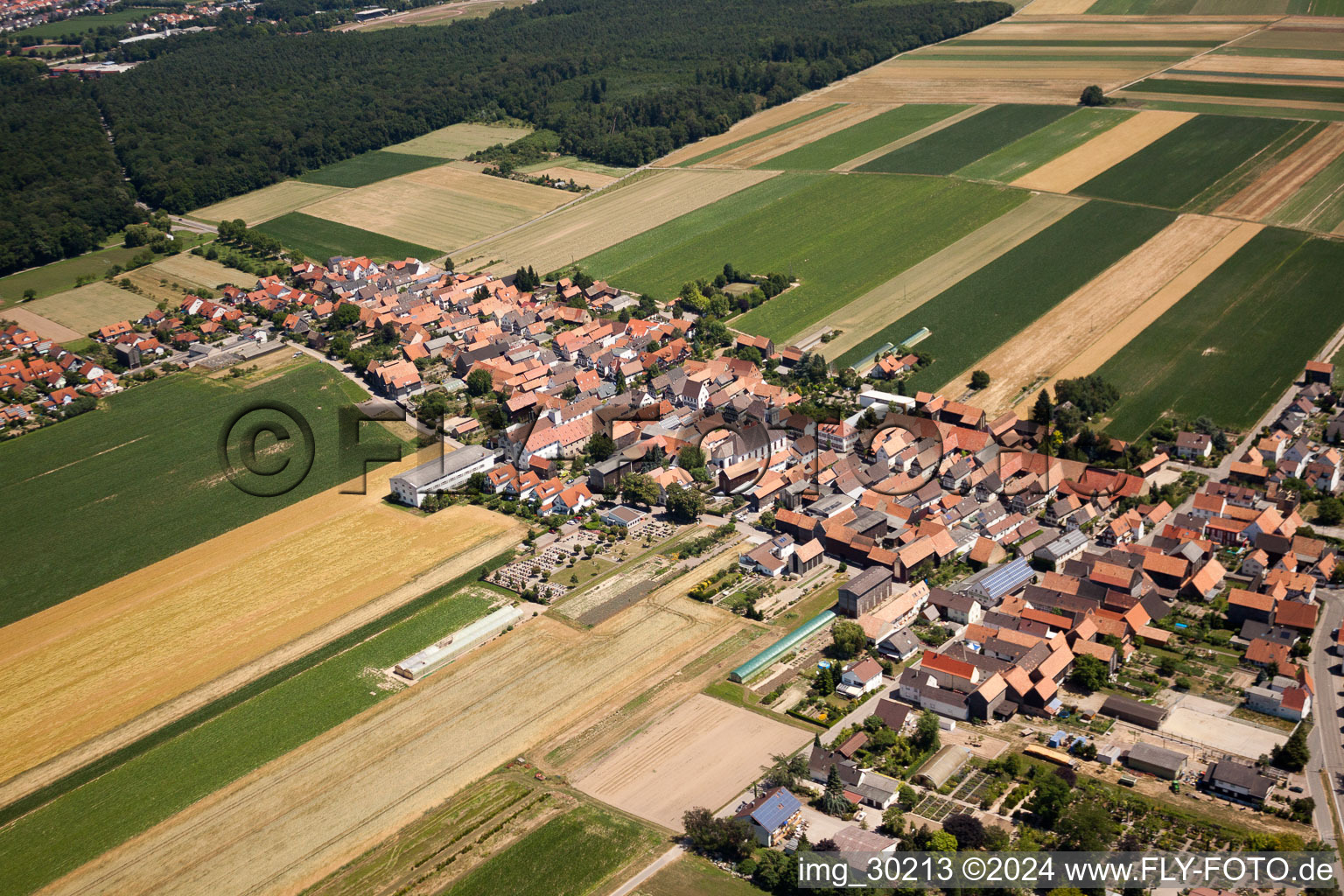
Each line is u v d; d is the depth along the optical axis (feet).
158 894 487.61
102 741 588.50
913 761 537.24
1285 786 504.02
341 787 546.26
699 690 601.21
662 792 528.22
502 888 475.72
